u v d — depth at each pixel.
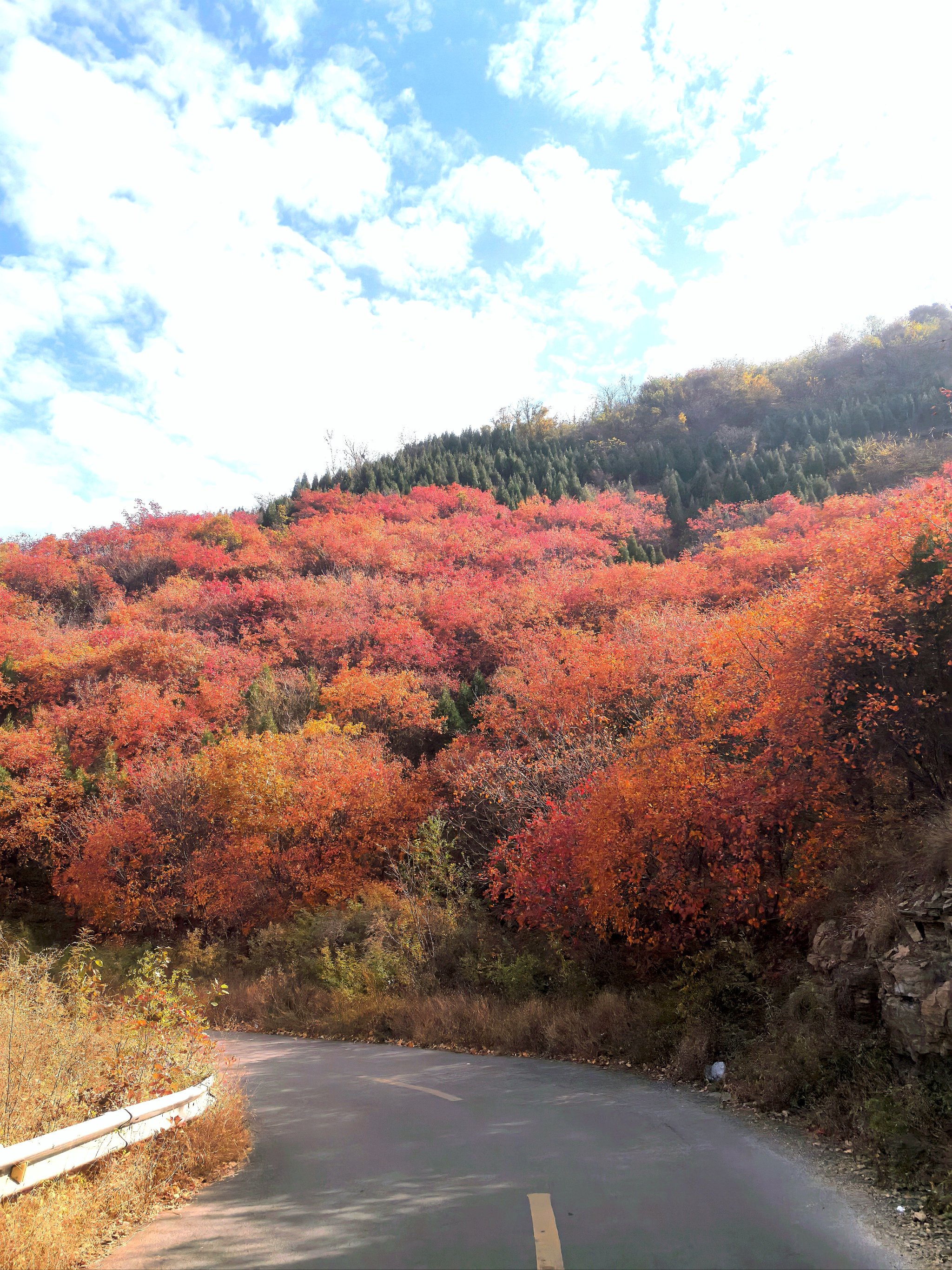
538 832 15.32
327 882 24.08
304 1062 12.21
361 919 19.88
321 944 19.58
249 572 69.88
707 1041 9.37
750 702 14.01
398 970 16.34
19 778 36.66
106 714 40.19
